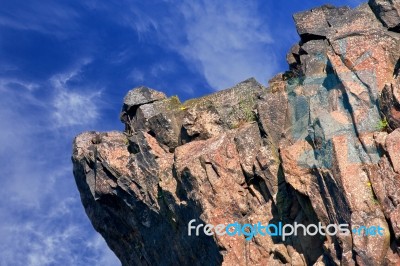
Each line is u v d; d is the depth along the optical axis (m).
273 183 40.78
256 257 40.03
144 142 44.81
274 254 39.66
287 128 40.94
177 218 42.84
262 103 42.50
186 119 44.75
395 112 37.78
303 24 45.84
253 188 41.59
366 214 36.19
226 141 42.50
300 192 38.62
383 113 38.19
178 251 43.59
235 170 41.84
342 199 36.94
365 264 35.41
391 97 37.97
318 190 38.12
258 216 40.56
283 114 42.03
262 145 41.97
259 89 45.97
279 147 40.25
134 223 45.75
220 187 41.53
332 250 36.94
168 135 45.25
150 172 44.25
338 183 37.19
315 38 45.28
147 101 47.09
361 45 40.44
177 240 43.38
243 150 42.09
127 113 47.56
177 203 42.69
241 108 45.44
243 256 40.25
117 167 45.00
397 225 35.16
